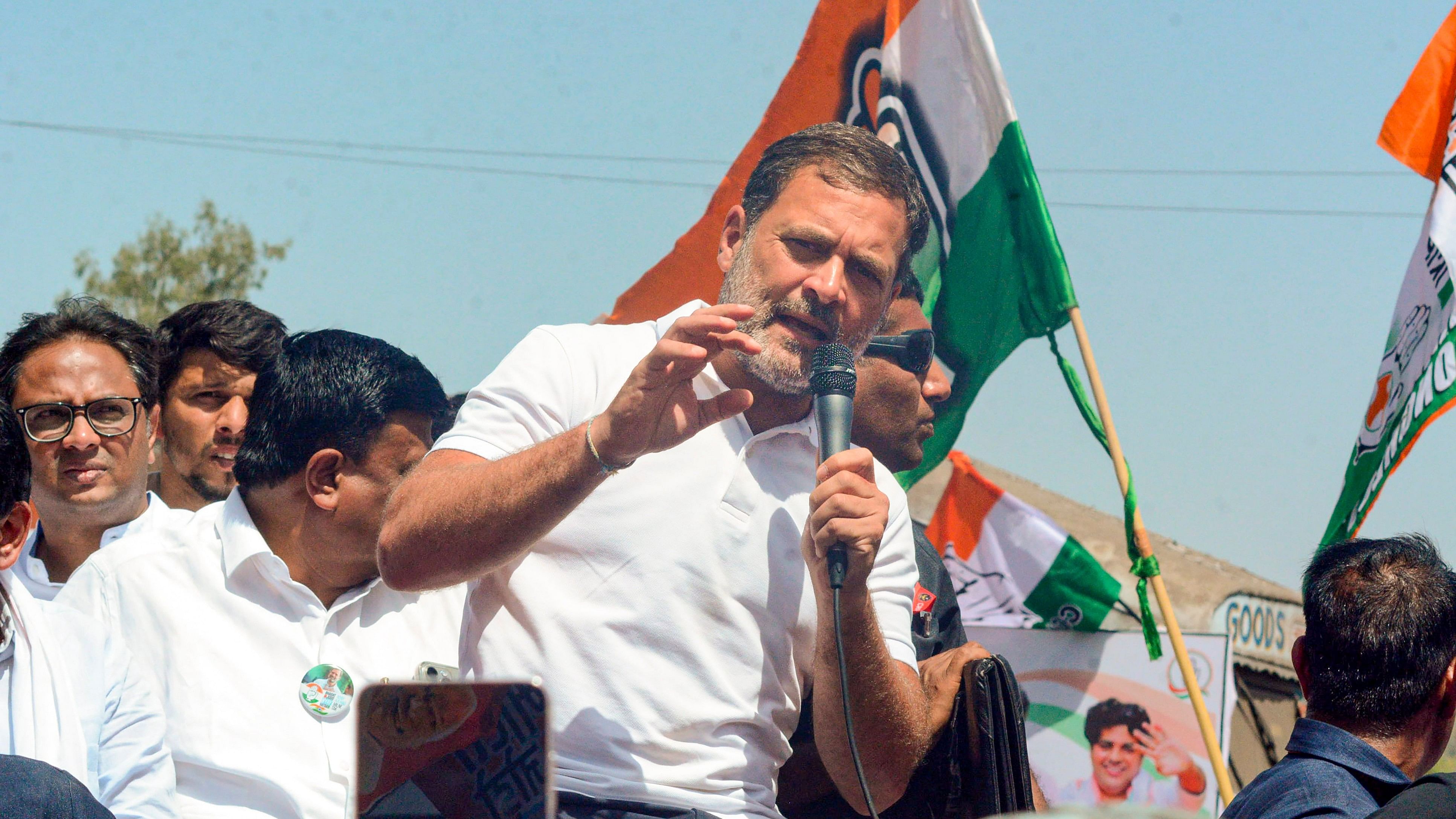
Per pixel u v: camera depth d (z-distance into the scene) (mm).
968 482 7684
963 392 4828
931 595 3455
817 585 2170
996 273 4812
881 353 2561
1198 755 7230
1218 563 10961
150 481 4031
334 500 2623
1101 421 4715
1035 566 7504
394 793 1410
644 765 2119
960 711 2605
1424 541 2678
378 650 2674
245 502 2717
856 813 2719
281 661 2598
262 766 2494
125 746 2277
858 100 4895
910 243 2496
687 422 2008
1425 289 4703
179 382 3627
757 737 2266
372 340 2764
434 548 2027
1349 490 4969
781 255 2322
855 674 2191
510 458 2035
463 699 1438
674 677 2158
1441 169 4777
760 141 4895
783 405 2359
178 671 2551
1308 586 2668
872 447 4113
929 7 4883
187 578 2650
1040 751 7426
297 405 2627
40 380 3162
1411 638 2492
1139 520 4762
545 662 2137
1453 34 4938
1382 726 2510
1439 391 4465
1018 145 4734
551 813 1415
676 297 4738
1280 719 10477
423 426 2721
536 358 2311
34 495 3186
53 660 2209
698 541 2205
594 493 2193
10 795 1727
